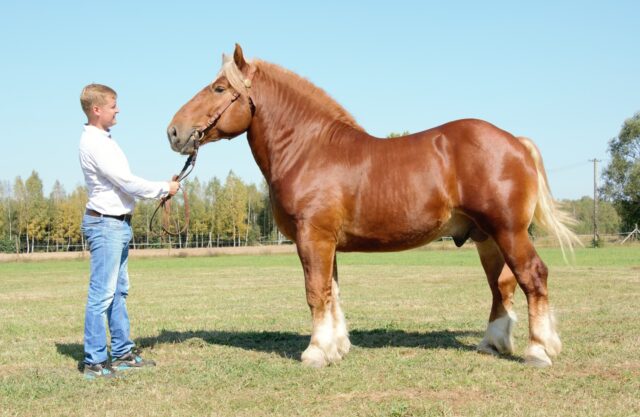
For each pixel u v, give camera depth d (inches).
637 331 297.9
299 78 248.7
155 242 2898.6
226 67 241.8
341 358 240.8
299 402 186.1
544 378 207.3
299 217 231.8
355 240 235.5
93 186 228.5
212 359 249.6
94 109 226.7
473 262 1193.4
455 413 172.1
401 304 469.4
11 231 3041.3
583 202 3464.6
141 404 188.2
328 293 232.7
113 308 239.5
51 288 757.9
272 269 1114.1
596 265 973.8
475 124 228.4
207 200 3100.4
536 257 223.8
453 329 329.4
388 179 227.0
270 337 313.0
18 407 187.9
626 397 183.0
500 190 218.5
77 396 199.0
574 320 341.4
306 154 237.3
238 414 176.6
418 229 229.0
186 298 567.8
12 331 354.3
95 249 228.4
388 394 193.8
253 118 247.9
